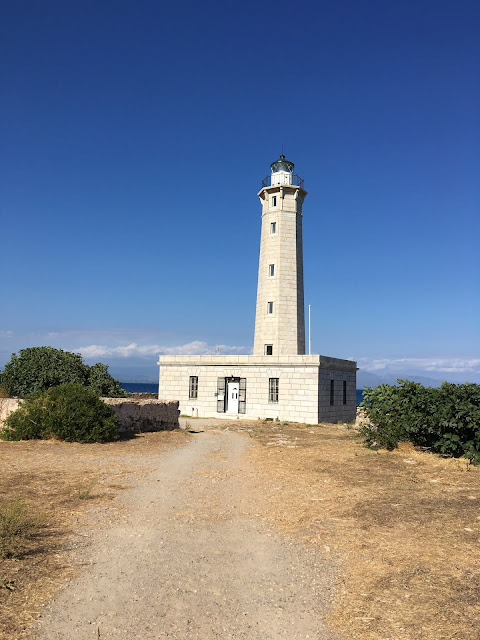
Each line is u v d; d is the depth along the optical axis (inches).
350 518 347.3
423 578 244.5
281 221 1537.9
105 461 567.8
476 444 540.1
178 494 426.6
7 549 268.8
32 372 1210.0
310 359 1264.8
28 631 194.9
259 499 411.8
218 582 248.7
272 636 198.5
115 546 293.9
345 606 221.6
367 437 724.7
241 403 1338.6
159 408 918.4
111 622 206.4
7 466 508.7
